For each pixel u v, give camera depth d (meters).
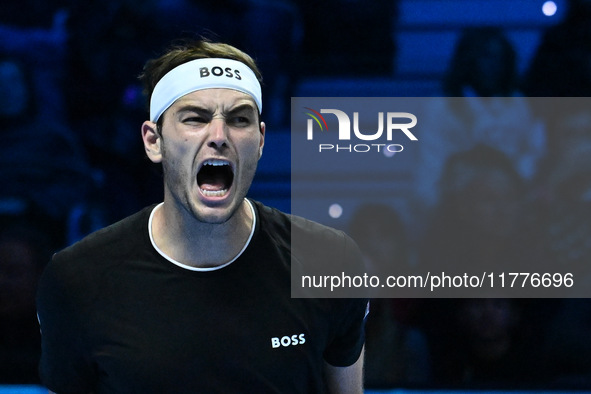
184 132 6.28
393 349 15.25
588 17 17.19
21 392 14.82
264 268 6.74
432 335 15.34
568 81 17.08
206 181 6.89
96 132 16.84
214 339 6.49
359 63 17.94
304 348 6.71
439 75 17.88
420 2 18.12
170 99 6.42
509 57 17.16
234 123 6.43
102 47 17.05
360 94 17.73
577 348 15.37
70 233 16.44
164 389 6.43
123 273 6.62
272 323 6.61
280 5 17.59
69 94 17.00
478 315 15.49
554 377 15.25
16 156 16.58
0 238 16.22
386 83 17.78
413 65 17.97
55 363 6.98
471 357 15.34
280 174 17.45
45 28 17.22
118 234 6.85
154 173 16.59
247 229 6.78
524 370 15.23
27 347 15.71
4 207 16.41
